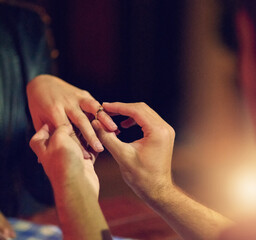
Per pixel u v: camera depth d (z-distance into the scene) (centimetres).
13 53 109
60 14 359
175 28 388
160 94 407
